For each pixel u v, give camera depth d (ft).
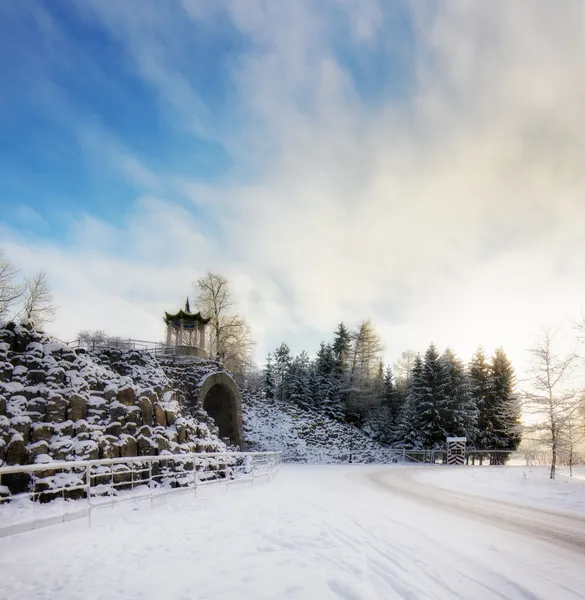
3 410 46.68
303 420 174.40
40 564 24.14
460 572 23.27
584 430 91.97
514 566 24.97
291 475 85.66
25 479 43.88
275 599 18.47
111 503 37.14
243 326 197.06
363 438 185.78
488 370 210.18
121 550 26.86
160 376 80.12
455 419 178.29
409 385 221.46
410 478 87.81
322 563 23.68
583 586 21.91
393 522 36.96
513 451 180.45
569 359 92.73
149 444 58.90
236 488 57.77
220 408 127.65
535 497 59.31
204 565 23.57
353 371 232.73
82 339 100.94
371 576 21.67
